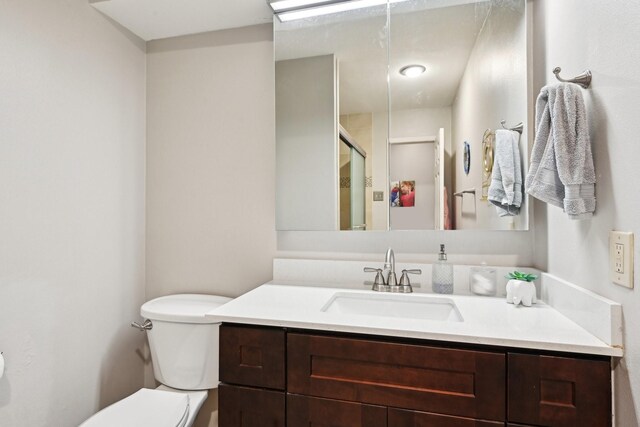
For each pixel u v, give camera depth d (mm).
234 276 1613
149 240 1714
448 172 1364
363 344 891
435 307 1201
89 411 1397
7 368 1103
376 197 1431
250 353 980
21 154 1146
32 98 1182
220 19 1540
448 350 834
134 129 1648
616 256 736
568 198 825
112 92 1519
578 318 899
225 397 992
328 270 1477
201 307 1492
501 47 1316
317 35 1486
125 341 1589
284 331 959
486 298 1194
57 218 1270
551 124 861
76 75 1346
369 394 883
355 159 1450
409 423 853
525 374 789
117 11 1458
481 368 812
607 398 749
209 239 1645
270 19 1547
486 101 1327
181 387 1391
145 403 1220
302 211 1504
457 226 1354
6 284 1101
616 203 740
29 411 1170
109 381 1499
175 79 1686
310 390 927
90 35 1410
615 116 743
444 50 1372
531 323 919
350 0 1427
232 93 1620
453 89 1362
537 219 1269
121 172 1569
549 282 1111
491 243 1340
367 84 1441
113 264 1526
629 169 691
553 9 1102
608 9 766
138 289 1674
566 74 1000
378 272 1336
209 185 1645
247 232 1600
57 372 1269
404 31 1409
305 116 1500
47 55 1232
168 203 1691
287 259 1527
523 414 787
